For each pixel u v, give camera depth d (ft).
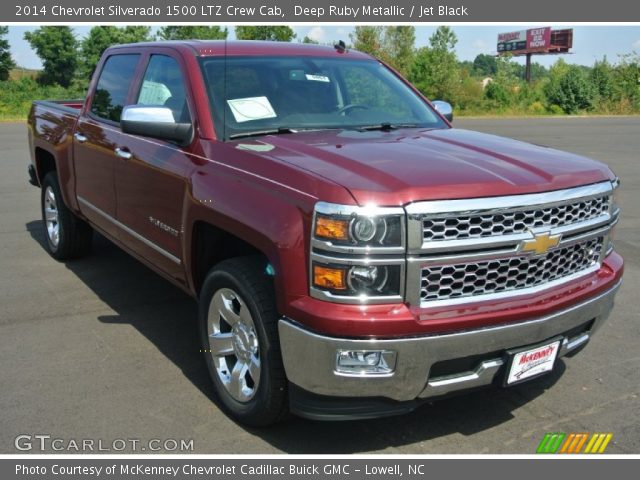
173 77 13.89
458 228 9.24
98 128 16.42
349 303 9.04
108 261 20.42
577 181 10.48
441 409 11.78
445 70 130.82
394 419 11.44
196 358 13.73
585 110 128.06
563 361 13.73
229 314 11.10
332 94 14.08
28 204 29.07
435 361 9.29
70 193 18.34
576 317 10.52
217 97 12.77
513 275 9.86
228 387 11.32
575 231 10.44
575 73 129.08
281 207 9.69
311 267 9.22
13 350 13.97
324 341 9.08
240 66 13.64
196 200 11.51
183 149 12.59
